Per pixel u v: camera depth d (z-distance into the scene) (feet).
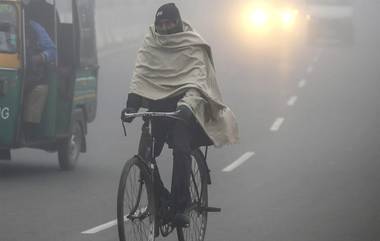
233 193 73.61
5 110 74.18
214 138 48.78
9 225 59.47
